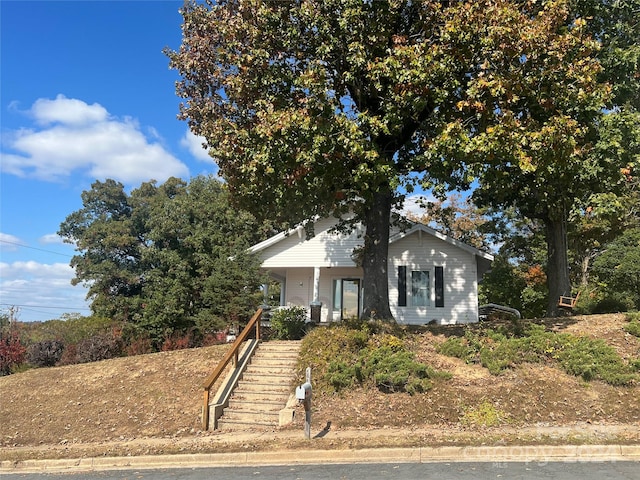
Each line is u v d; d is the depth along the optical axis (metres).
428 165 12.26
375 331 14.02
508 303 29.84
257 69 12.92
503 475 7.08
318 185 13.01
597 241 26.66
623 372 10.93
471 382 11.34
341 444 9.09
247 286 21.61
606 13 14.98
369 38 12.37
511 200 18.78
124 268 41.69
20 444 11.86
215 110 13.88
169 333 21.62
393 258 22.91
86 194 45.38
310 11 12.41
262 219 16.03
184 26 14.05
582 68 11.66
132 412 12.77
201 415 12.16
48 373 16.12
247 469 8.55
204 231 27.27
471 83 11.53
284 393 12.55
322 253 24.03
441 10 12.29
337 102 12.50
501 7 11.21
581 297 23.25
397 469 7.76
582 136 13.55
